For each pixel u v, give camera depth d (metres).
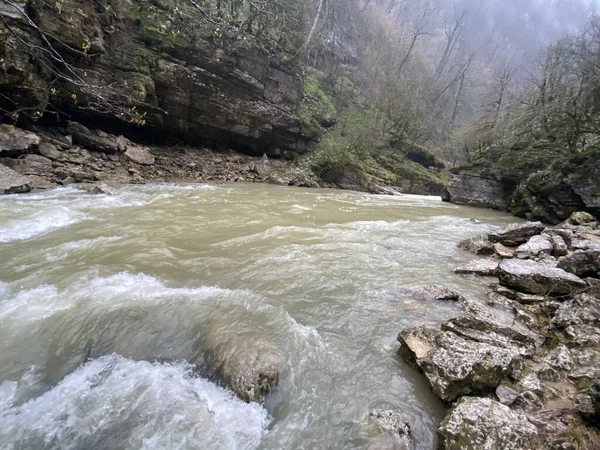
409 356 3.81
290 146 24.31
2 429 2.80
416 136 32.12
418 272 6.49
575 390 3.20
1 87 10.94
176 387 3.31
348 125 27.95
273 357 3.64
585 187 12.30
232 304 4.70
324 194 17.30
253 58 20.19
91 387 3.27
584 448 2.54
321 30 29.61
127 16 15.12
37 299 4.48
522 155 16.84
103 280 5.12
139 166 15.21
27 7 11.26
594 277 5.63
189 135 19.38
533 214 13.86
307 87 28.36
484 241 8.26
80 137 14.10
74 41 12.58
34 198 9.41
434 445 2.84
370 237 8.71
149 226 8.04
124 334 3.96
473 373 3.21
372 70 38.28
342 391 3.40
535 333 4.32
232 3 18.69
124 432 2.81
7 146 10.92
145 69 15.62
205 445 2.75
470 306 4.94
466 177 18.34
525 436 2.60
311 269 6.18
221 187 15.33
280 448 2.78
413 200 18.69
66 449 2.68
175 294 4.82
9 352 3.59
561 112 14.91
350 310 4.89
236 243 7.35
